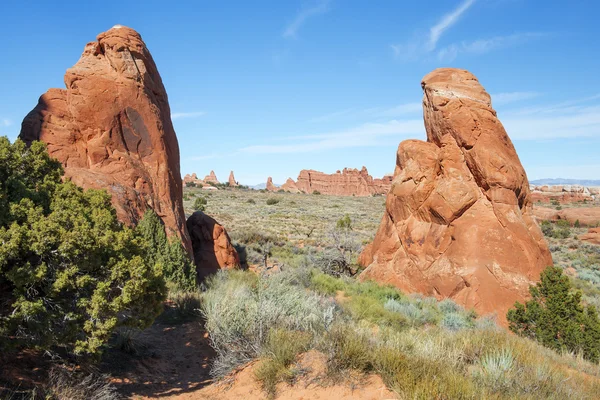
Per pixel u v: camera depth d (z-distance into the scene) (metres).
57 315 6.02
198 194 98.06
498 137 17.83
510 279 15.59
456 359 7.01
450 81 19.64
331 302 11.85
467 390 5.50
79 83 17.11
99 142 16.58
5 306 6.12
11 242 5.59
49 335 5.79
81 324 6.21
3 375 5.88
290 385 6.52
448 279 16.25
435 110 19.03
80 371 6.77
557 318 10.99
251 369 7.47
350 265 22.16
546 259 17.09
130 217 14.52
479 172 17.22
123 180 16.30
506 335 9.48
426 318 12.97
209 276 17.31
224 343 8.20
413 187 18.84
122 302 6.16
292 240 39.53
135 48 18.22
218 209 68.38
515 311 12.30
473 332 9.68
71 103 16.94
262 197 105.25
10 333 6.18
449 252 16.84
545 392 5.96
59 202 7.10
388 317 12.14
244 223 52.28
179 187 19.64
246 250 25.89
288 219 60.91
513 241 16.25
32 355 6.76
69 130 16.66
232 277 17.14
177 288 14.02
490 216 16.78
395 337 7.93
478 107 18.23
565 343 10.56
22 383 5.85
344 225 42.94
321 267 21.75
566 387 6.22
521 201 17.77
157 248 14.59
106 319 6.31
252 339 8.19
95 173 15.47
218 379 7.55
